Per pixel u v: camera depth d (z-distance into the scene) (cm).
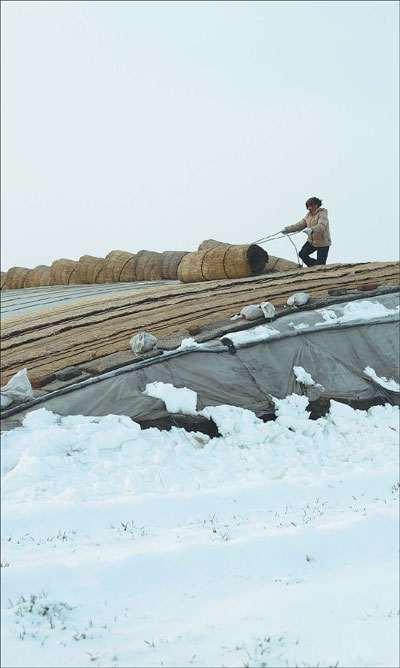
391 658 425
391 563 581
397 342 1123
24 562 541
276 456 853
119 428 825
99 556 558
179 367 975
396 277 1398
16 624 455
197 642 444
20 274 2516
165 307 1320
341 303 1220
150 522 656
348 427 945
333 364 1054
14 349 1170
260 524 648
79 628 458
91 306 1432
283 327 1105
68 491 699
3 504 668
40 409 851
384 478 788
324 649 436
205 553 568
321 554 591
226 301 1296
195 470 795
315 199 1546
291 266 1812
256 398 964
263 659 421
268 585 534
